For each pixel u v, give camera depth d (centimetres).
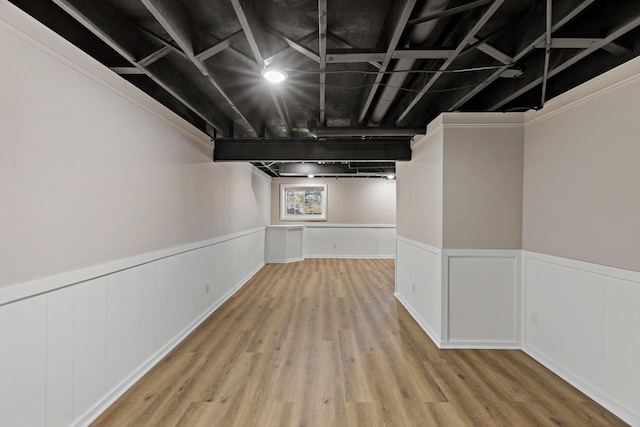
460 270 275
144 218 231
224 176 416
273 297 436
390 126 317
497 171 272
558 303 228
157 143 249
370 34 211
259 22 184
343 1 176
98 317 184
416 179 354
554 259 232
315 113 371
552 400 197
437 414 183
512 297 272
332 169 700
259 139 372
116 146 200
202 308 340
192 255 314
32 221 142
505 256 272
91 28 160
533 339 255
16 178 135
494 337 273
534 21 171
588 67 219
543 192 245
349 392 206
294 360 250
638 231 171
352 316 356
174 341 274
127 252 211
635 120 173
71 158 164
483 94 294
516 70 209
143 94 229
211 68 221
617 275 182
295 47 191
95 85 181
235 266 470
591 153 200
